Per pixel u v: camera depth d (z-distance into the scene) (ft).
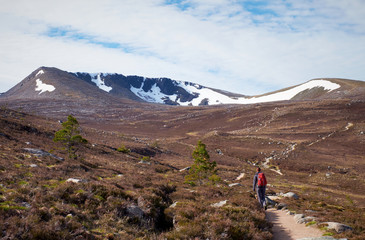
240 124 588.50
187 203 43.70
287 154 332.60
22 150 94.27
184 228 30.50
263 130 497.46
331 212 45.65
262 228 35.55
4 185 37.88
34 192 34.40
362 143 371.35
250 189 90.94
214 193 62.85
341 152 339.77
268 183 185.47
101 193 39.34
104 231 28.35
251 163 321.52
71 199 34.73
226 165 283.18
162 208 41.86
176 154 322.55
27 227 23.18
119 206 34.96
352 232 32.42
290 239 32.22
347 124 471.21
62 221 26.58
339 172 264.93
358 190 208.44
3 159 66.80
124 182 65.21
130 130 557.33
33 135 172.14
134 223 33.24
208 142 427.33
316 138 414.62
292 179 241.14
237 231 31.14
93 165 108.99
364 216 42.91
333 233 32.19
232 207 41.60
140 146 292.81
